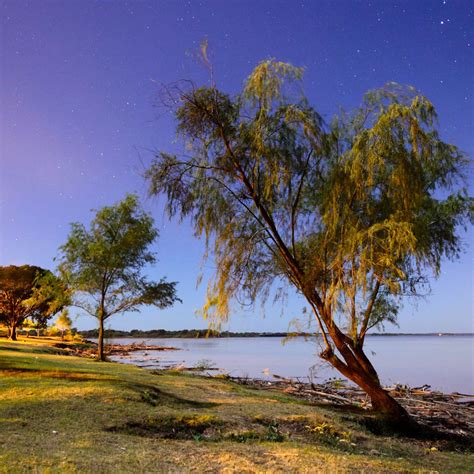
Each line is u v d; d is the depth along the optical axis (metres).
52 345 53.81
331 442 11.60
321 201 15.71
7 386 14.46
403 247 13.54
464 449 13.35
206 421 11.98
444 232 16.78
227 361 52.31
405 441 13.48
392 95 14.59
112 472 7.25
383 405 15.20
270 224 15.46
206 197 15.72
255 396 18.22
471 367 45.00
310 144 14.85
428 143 14.33
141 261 34.81
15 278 54.03
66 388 14.37
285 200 15.52
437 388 28.88
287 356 64.62
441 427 17.05
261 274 15.82
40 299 48.47
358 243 13.85
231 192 15.71
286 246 15.82
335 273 14.59
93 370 21.77
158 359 53.69
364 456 10.13
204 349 92.62
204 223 15.66
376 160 13.98
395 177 14.25
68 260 33.09
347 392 25.41
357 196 14.77
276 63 14.67
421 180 14.61
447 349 91.62
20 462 7.28
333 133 15.05
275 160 14.88
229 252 15.67
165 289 34.44
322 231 15.55
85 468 7.29
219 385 20.52
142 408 12.75
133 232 34.03
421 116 14.23
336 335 15.26
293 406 15.83
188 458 8.66
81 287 33.12
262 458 8.98
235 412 13.62
